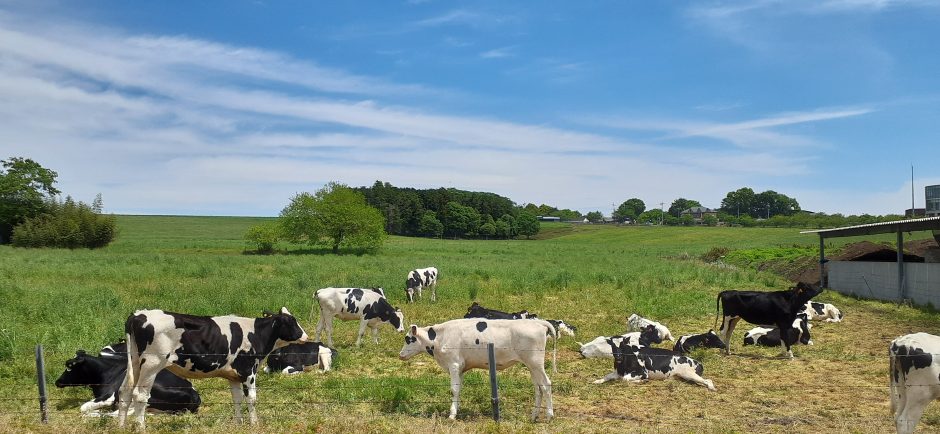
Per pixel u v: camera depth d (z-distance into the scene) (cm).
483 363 945
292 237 5841
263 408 966
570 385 1131
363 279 2761
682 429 870
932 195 4766
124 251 5766
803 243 6869
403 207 13062
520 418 938
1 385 1068
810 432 873
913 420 766
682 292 2577
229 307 1867
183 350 830
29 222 6056
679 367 1170
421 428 825
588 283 2877
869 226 2542
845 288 2900
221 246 6619
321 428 822
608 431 862
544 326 935
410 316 1927
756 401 1047
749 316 1441
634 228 13150
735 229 11425
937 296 2191
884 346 1545
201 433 805
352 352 1433
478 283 2819
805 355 1438
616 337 1419
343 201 5859
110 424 838
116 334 1385
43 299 1862
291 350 1247
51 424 832
